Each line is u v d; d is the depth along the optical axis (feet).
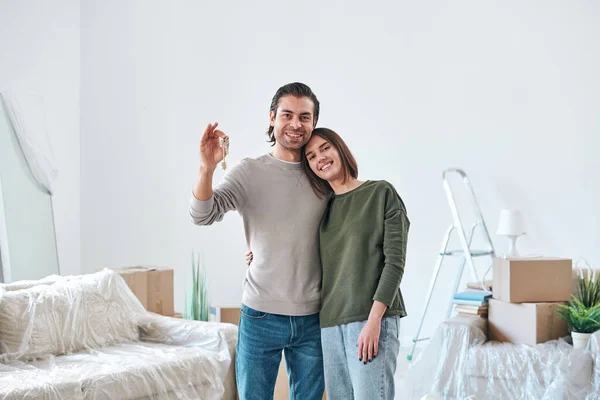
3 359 9.87
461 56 15.98
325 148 7.36
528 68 15.10
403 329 16.96
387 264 7.06
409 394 12.36
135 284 12.73
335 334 7.29
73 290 11.08
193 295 13.78
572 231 14.55
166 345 11.30
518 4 15.20
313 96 7.55
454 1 16.05
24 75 19.92
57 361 10.04
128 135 20.85
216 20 19.57
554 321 11.70
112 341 11.21
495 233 15.55
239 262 19.10
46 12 20.56
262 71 18.85
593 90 14.29
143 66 20.65
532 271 11.96
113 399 9.15
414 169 16.72
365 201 7.27
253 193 7.47
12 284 11.07
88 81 21.45
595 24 14.25
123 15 20.97
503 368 11.19
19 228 16.75
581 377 10.50
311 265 7.53
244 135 19.13
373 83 17.29
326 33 17.95
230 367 10.84
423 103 16.55
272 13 18.70
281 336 7.45
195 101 19.84
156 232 20.39
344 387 7.37
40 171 17.76
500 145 15.48
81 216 21.59
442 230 16.30
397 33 16.88
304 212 7.48
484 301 12.50
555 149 14.76
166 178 20.20
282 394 11.12
